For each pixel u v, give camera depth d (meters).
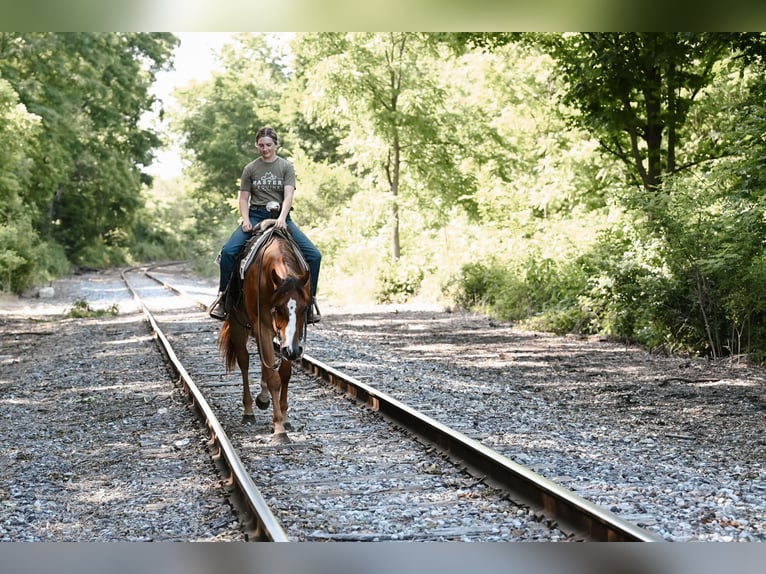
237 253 9.45
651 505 6.34
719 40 17.94
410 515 6.27
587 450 8.18
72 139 53.59
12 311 28.53
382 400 10.03
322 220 39.94
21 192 42.69
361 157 34.75
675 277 15.88
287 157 59.16
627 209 17.09
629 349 16.47
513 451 8.13
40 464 8.37
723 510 6.22
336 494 6.85
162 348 16.84
